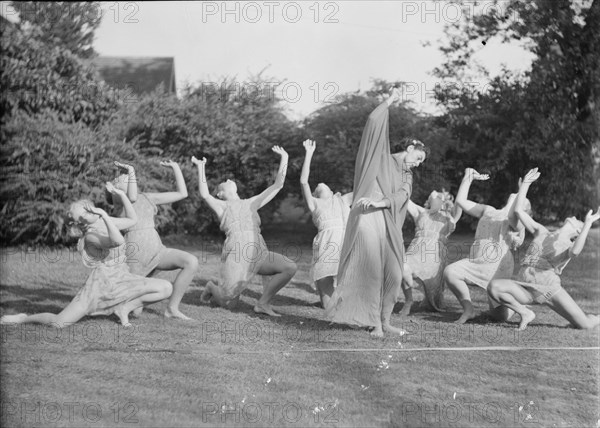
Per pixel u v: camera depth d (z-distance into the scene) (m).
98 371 5.10
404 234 10.88
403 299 8.38
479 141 10.22
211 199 7.26
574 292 8.27
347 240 6.24
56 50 9.38
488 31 9.84
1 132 9.19
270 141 11.18
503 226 6.96
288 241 11.66
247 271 7.13
